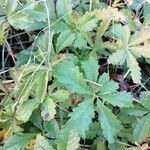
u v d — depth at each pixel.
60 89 0.22
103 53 0.25
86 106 0.21
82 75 0.22
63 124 0.23
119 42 0.23
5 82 0.24
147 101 0.22
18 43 0.27
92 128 0.22
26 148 0.22
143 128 0.22
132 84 0.26
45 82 0.21
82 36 0.24
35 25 0.24
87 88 0.22
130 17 0.25
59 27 0.24
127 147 0.23
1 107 0.23
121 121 0.23
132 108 0.23
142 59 0.26
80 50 0.25
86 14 0.24
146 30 0.23
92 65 0.22
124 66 0.25
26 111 0.21
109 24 0.26
